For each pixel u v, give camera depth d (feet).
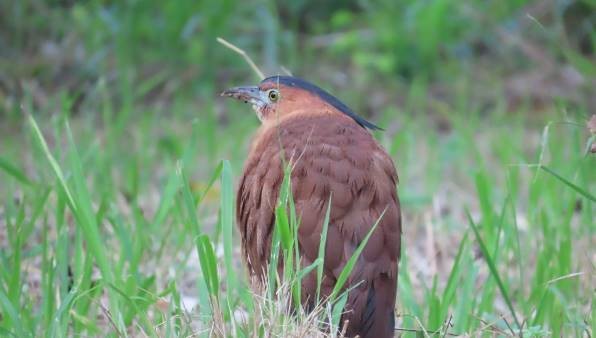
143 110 58.49
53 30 63.93
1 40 62.49
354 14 72.84
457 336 26.76
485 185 34.63
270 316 24.18
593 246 36.96
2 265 29.58
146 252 33.83
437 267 37.09
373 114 61.00
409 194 44.37
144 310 27.78
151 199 43.65
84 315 28.07
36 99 57.93
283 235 24.27
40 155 37.32
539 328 26.81
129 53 62.13
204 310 25.46
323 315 24.44
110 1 66.33
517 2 68.59
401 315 28.14
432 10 65.46
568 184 26.68
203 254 25.36
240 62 64.03
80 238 28.99
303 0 71.87
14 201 39.29
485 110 61.77
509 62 66.80
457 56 67.21
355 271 25.09
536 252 35.35
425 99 61.98
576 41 66.28
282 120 29.22
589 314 29.58
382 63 64.03
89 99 55.88
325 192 25.75
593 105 60.23
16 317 25.59
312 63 66.95
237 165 47.50
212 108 55.47
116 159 47.75
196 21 63.21
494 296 31.63
